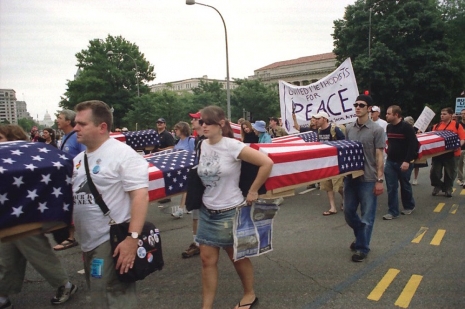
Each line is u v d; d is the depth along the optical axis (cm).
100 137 228
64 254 489
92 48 5334
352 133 439
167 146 867
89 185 223
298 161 360
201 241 302
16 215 202
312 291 358
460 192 816
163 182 359
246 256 299
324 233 544
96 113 225
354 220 430
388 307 324
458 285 360
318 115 645
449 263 416
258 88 4794
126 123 4528
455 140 744
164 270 423
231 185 294
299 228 573
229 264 436
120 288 229
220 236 294
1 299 335
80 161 231
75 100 5116
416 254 447
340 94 787
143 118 3950
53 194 217
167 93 4066
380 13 3250
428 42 3139
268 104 4662
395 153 599
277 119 995
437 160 761
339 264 423
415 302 331
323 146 399
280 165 345
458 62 3344
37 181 210
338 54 3478
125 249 219
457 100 1695
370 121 427
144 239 231
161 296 357
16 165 206
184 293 363
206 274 302
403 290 354
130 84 5303
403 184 636
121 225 224
